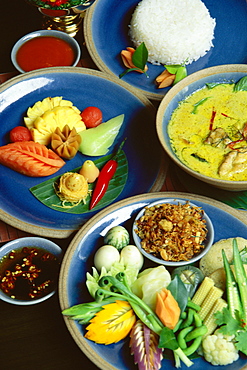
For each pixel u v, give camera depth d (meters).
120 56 1.00
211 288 0.75
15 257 0.82
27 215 0.84
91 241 0.81
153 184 0.87
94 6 1.04
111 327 0.73
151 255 0.79
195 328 0.73
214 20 1.04
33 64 1.00
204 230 0.80
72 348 0.79
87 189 0.87
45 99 0.94
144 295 0.75
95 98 0.96
